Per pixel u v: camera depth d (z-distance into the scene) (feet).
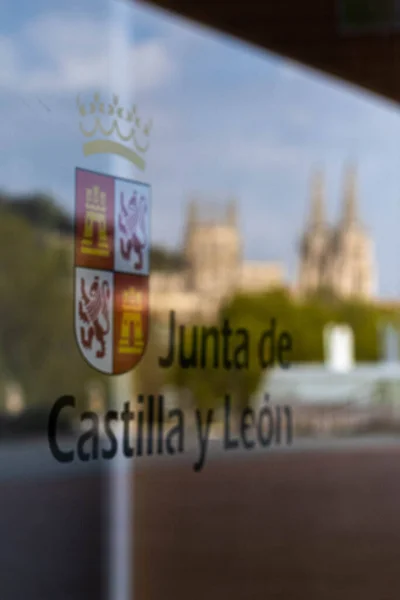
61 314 11.28
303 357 15.61
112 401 11.87
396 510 16.76
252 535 14.39
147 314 12.46
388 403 17.15
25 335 10.94
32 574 10.96
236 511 14.11
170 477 12.81
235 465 14.05
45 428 11.07
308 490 15.26
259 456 14.53
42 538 11.10
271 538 14.69
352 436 16.46
